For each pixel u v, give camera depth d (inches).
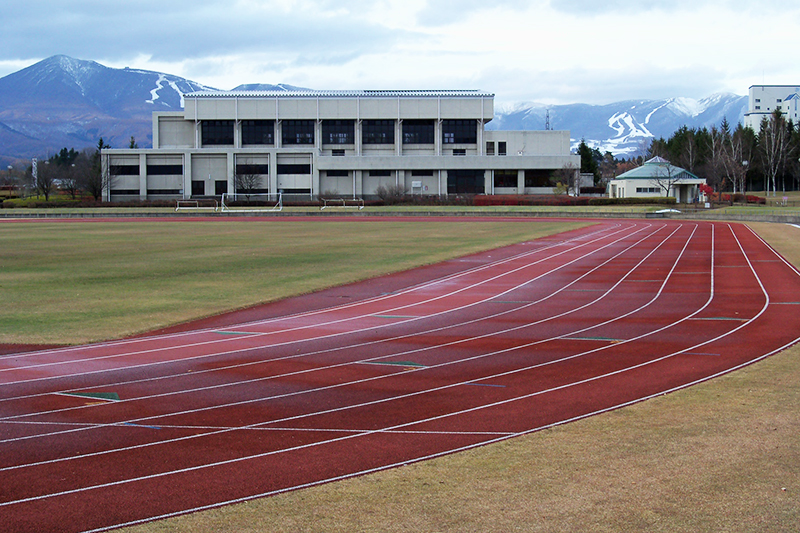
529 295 1066.1
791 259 1482.5
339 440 441.1
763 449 406.3
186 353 695.1
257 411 504.7
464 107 4763.8
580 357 664.4
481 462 397.7
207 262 1465.3
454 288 1140.5
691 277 1237.1
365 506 341.7
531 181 4709.6
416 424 471.2
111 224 2982.3
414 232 2393.0
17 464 403.9
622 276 1268.5
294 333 794.2
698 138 6067.9
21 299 1010.1
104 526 324.8
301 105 4724.4
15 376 607.8
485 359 661.3
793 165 5270.7
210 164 4672.7
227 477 382.0
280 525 323.3
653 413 485.1
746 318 850.1
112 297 1029.8
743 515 324.2
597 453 407.2
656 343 721.0
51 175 5575.8
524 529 315.0
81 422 481.1
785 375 579.5
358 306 974.4
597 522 320.2
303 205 4298.7
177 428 467.5
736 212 3366.1
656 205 3912.4
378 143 4832.7
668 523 318.3
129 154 4643.2
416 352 694.5
